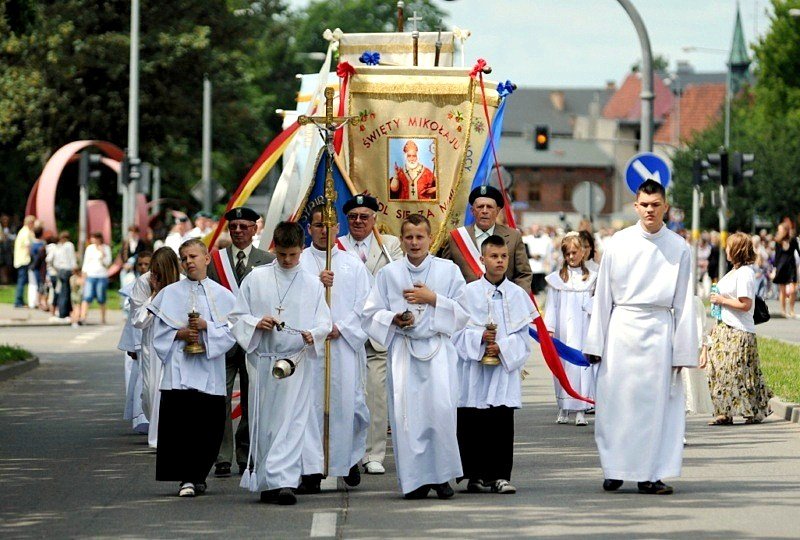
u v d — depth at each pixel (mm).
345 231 30734
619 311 24094
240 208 27938
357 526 20656
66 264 70625
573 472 26344
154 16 119312
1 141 118250
